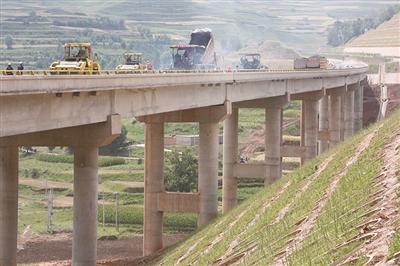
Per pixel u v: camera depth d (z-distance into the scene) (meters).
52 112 100.88
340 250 55.38
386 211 59.66
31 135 121.00
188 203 166.88
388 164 81.19
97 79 108.88
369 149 102.69
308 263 56.34
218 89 168.50
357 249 53.25
